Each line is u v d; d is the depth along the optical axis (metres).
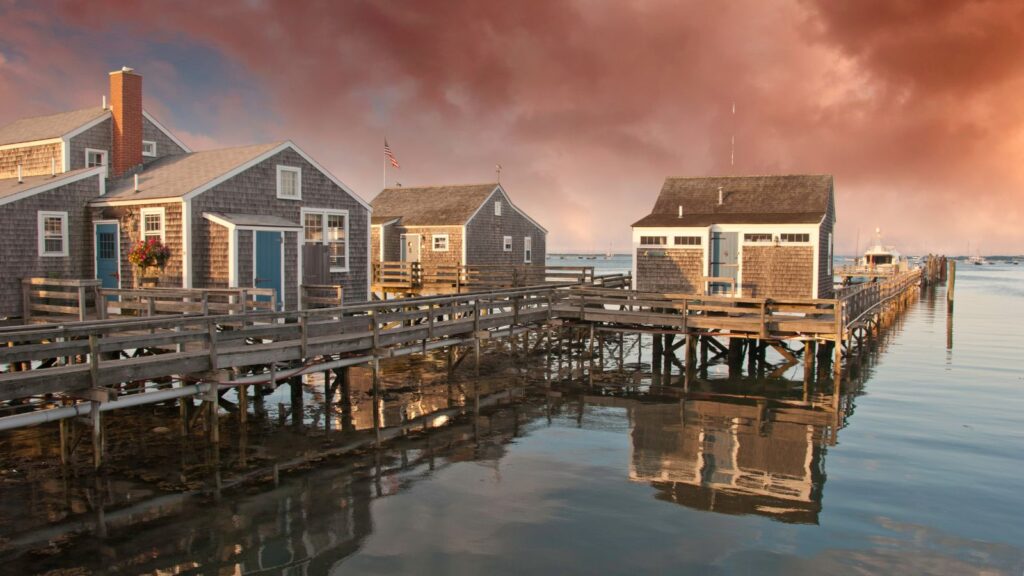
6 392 9.52
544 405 16.41
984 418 15.34
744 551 8.79
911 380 19.78
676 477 11.47
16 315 19.09
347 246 23.73
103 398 10.38
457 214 39.16
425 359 21.97
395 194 44.41
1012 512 10.02
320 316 18.72
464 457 12.40
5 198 18.88
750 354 21.39
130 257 18.72
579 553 8.71
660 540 9.09
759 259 29.81
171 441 12.75
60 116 25.81
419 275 32.97
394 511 9.93
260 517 9.63
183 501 10.11
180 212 19.30
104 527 9.18
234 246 19.17
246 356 12.52
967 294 60.78
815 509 10.12
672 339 22.66
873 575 8.21
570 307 22.00
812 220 28.95
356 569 8.25
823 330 18.59
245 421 13.47
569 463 12.14
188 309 16.53
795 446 13.20
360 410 15.50
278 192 21.58
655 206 33.59
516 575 8.15
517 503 10.27
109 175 24.12
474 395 17.27
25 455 11.77
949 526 9.54
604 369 21.34
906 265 63.78
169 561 8.34
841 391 18.25
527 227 44.28
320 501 10.23
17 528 9.09
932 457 12.54
